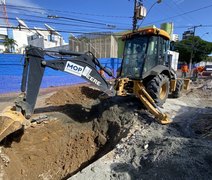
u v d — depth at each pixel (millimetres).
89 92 10656
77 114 7891
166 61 8297
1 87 12500
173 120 6473
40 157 5906
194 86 15633
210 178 3143
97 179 3477
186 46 40188
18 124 4293
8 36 53719
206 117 6754
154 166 3641
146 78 7156
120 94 6508
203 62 49688
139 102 7418
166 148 4090
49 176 5641
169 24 24828
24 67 4906
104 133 6688
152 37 6816
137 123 5957
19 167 5254
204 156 3654
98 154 6180
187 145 4125
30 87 4898
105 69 6367
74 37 29438
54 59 5324
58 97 9766
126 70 7344
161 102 7191
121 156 4250
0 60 12297
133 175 3537
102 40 27750
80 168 5711
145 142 4641
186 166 3416
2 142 5094
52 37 43406
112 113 6973
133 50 7164
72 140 6641
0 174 4488
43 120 6723
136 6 14945
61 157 6195
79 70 5684
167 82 7445
